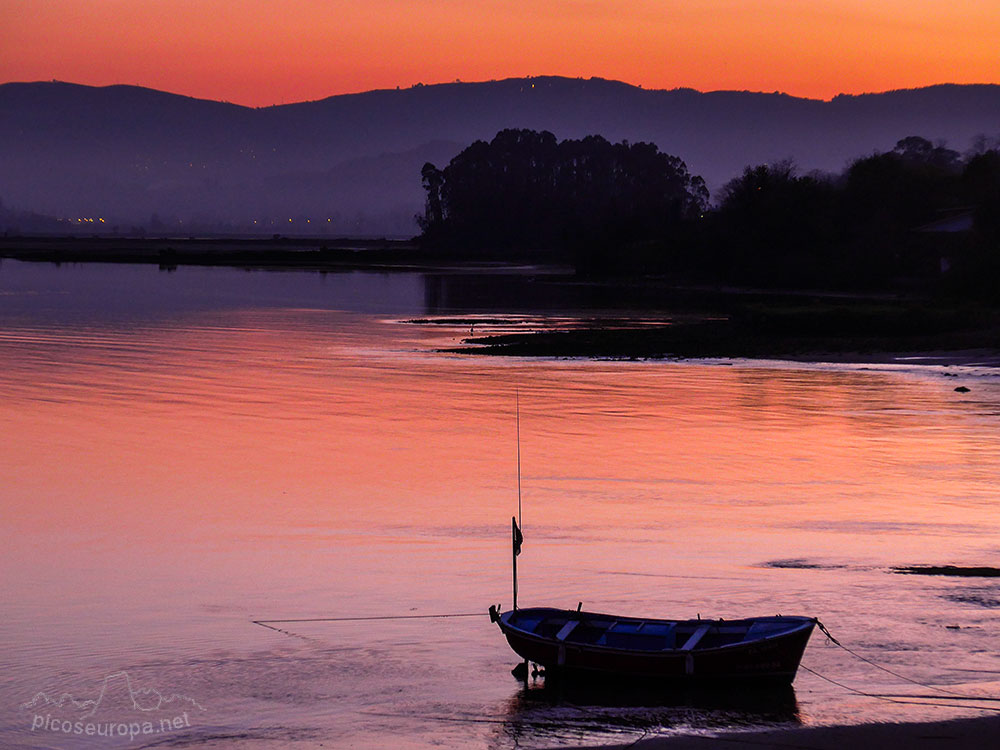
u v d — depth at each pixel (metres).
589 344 188.62
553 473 87.75
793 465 90.00
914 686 43.38
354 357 172.25
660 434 105.12
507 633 45.97
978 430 106.44
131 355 174.62
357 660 47.53
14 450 98.06
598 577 58.50
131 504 78.19
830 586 56.06
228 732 41.06
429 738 40.19
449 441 102.31
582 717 41.56
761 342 189.38
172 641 50.03
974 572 58.75
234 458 94.69
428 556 63.78
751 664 42.88
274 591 57.53
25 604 55.59
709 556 62.56
